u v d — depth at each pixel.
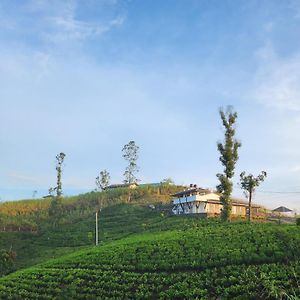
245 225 75.69
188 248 62.84
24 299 60.44
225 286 48.69
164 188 154.50
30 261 88.38
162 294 50.53
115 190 154.38
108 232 104.94
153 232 86.50
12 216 131.00
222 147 90.69
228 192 88.69
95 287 57.69
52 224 122.00
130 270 60.81
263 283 45.12
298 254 52.22
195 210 109.69
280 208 121.44
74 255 76.31
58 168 138.50
